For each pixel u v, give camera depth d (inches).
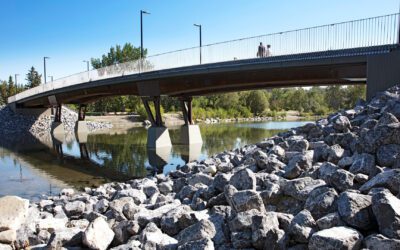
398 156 297.4
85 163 1093.8
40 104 2645.2
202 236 234.5
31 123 2642.7
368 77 679.7
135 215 311.0
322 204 234.2
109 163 1083.9
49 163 1104.8
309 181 279.0
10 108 2704.2
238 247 223.3
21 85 4648.1
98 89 1665.8
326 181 276.1
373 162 304.2
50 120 2753.4
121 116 3385.8
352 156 331.3
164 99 3868.1
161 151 1291.8
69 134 2241.6
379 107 499.2
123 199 362.3
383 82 658.8
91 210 394.9
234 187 303.0
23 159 1201.4
